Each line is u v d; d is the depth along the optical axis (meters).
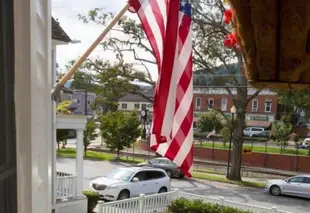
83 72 19.17
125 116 24.95
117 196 11.84
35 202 1.00
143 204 9.89
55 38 8.20
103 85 19.41
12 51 0.83
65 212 8.88
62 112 9.29
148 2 3.06
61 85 3.06
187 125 3.06
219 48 16.03
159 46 2.99
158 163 18.45
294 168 23.11
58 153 25.86
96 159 23.75
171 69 2.83
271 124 31.41
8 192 0.82
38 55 1.16
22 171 0.88
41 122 1.20
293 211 12.53
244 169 22.50
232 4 1.28
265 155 24.23
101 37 3.04
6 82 0.81
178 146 3.03
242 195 14.95
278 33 1.25
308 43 1.26
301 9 1.21
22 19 0.87
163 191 13.48
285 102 19.89
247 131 32.84
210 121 30.28
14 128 0.84
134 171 12.94
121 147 24.23
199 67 16.52
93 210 10.13
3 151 0.80
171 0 2.87
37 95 1.11
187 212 9.63
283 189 14.95
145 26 3.04
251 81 1.34
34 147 0.97
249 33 1.28
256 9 1.22
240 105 18.16
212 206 9.34
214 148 26.31
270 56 1.27
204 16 15.63
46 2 1.26
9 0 0.82
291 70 1.26
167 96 2.82
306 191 14.32
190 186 16.50
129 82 18.81
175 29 2.86
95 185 12.04
